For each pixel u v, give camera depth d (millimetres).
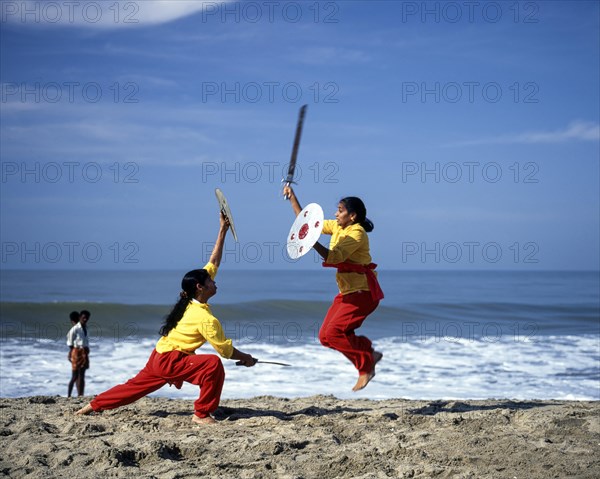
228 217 6430
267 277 103125
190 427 5961
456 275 151500
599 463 4598
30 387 13086
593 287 73375
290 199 6113
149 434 5660
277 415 6469
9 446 5281
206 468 4707
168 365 6055
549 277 133125
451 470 4500
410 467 4629
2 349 18359
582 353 18781
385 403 7316
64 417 6320
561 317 31641
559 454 4824
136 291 55281
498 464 4688
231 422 6113
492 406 7086
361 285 5789
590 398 12141
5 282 75812
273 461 4859
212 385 5996
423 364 16391
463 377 14430
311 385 13109
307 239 5578
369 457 4953
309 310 29531
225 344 5941
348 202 5797
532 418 5926
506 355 18234
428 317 30828
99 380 13883
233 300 42906
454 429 5707
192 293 6145
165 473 4652
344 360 16656
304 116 6125
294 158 6090
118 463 4801
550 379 14258
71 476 4574
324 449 5180
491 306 35094
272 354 17828
